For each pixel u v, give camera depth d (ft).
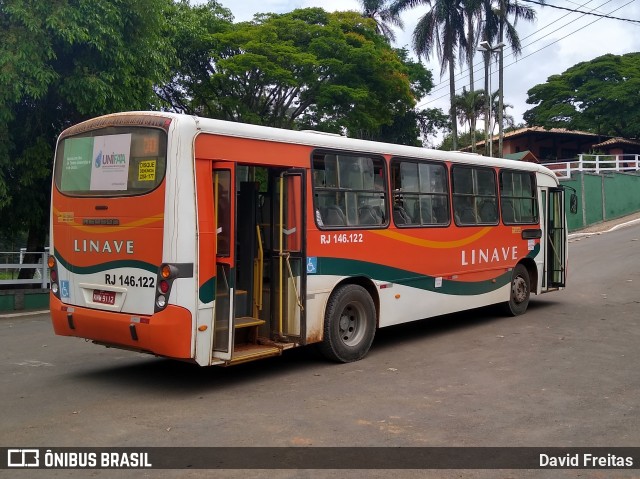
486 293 34.94
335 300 25.77
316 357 27.40
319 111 82.28
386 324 28.45
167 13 70.79
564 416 18.89
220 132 21.74
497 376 23.72
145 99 46.14
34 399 21.04
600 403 20.20
